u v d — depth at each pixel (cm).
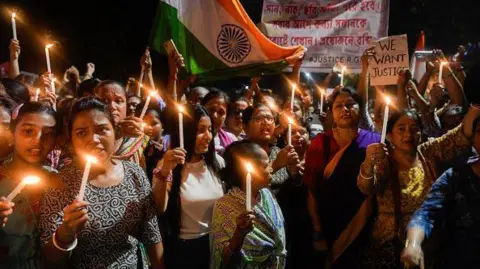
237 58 648
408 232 313
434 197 318
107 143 318
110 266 314
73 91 764
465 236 310
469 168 315
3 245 294
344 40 713
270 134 480
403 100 546
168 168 364
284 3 723
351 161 458
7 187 306
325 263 458
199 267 407
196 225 409
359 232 435
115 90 431
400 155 423
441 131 556
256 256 367
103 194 314
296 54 646
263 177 382
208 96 533
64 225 275
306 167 482
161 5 642
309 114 713
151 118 510
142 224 334
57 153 400
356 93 479
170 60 560
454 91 566
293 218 479
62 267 290
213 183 422
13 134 322
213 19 647
